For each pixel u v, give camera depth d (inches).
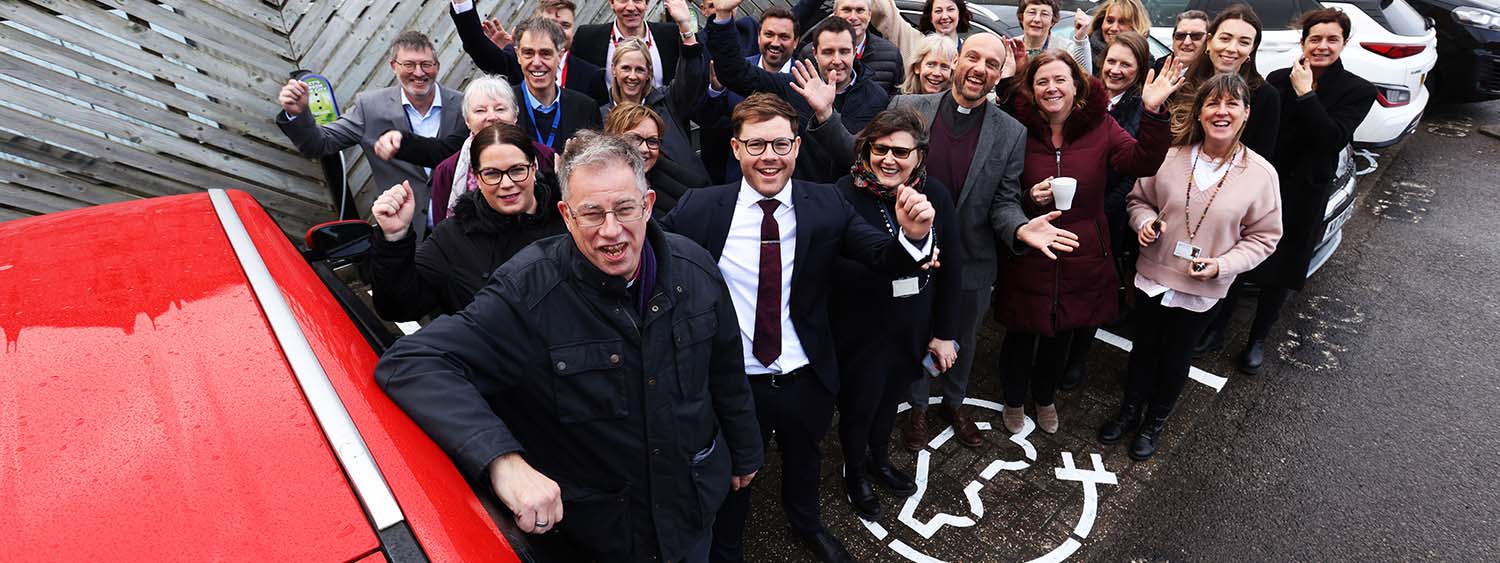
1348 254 218.4
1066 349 138.3
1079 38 189.9
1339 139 138.4
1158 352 138.2
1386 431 148.6
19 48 148.9
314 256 94.8
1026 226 113.9
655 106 144.4
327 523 46.6
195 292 65.7
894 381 116.1
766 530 125.6
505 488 59.9
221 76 169.9
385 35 190.7
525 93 150.3
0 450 48.9
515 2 214.2
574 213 66.1
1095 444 144.9
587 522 78.5
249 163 178.2
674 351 74.4
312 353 60.1
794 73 124.2
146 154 165.9
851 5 169.3
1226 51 142.4
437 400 61.7
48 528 44.1
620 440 74.9
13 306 63.0
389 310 91.0
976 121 125.0
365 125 157.2
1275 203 122.3
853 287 107.6
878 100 150.5
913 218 85.6
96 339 59.1
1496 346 175.3
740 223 98.0
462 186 113.2
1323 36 139.2
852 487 126.3
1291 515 128.8
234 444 50.7
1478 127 314.7
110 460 48.7
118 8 155.6
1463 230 231.3
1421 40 248.1
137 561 42.8
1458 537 124.0
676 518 80.0
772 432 107.3
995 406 156.3
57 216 82.6
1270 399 158.1
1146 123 116.5
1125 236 154.6
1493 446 144.3
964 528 126.1
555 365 70.9
